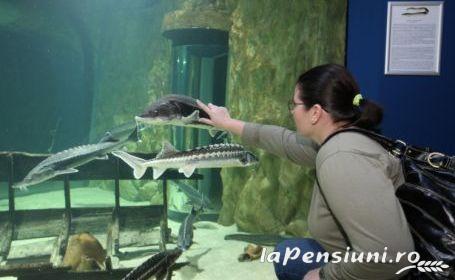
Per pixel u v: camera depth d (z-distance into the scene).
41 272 3.10
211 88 7.68
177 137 7.22
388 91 3.86
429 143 3.81
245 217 5.87
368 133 1.65
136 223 4.84
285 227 5.68
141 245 4.71
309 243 2.69
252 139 2.69
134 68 9.87
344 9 5.26
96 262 3.56
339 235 1.73
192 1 6.95
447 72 3.71
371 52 3.89
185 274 3.91
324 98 1.70
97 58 11.80
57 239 4.28
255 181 5.88
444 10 3.66
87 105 13.61
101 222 4.77
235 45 6.31
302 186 5.59
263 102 5.88
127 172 4.76
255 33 6.06
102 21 11.20
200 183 7.26
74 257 3.72
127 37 10.16
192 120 2.47
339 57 5.30
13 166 4.35
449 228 1.44
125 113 9.91
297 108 1.82
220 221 6.28
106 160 4.67
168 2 8.86
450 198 1.48
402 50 3.78
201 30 6.77
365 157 1.52
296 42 5.65
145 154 4.80
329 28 5.37
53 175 3.73
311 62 5.51
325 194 1.56
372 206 1.41
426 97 3.78
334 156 1.54
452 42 3.67
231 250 4.79
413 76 3.79
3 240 4.22
